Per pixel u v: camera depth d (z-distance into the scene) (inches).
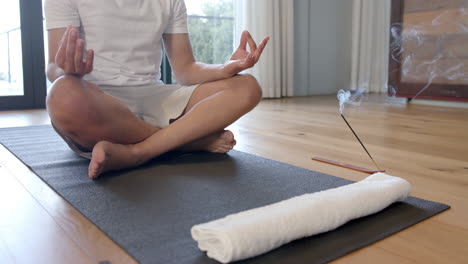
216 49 142.9
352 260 27.0
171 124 49.6
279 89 156.3
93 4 51.3
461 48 111.8
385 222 32.9
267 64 150.7
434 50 117.3
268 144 65.9
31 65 120.3
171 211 34.7
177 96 53.1
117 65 53.2
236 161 52.2
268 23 148.0
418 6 119.2
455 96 114.3
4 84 120.3
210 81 52.9
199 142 55.4
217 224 26.7
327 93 183.0
